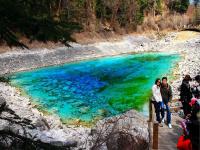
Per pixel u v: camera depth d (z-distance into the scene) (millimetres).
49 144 4645
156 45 59469
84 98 23109
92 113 19422
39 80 29844
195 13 81188
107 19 63812
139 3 71875
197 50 52094
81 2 55969
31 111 18594
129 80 29922
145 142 10328
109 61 43344
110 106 20953
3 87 24344
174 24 75750
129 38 61062
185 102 13250
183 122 9688
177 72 32594
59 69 36500
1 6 5641
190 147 9273
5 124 9617
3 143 4453
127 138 9672
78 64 40312
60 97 23391
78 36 49469
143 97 23266
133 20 66188
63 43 44625
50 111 19766
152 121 12992
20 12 6184
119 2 63219
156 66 38031
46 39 42219
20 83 28250
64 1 53656
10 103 19562
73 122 17609
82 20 54406
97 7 61969
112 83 28531
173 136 11500
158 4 83500
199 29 71125
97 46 50281
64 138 13523
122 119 12062
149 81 29266
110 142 9633
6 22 5773
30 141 4520
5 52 36594
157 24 75188
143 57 47438
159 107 12805
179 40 63625
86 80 30000
